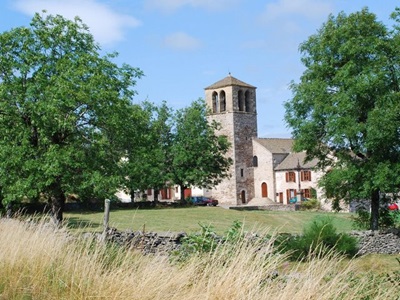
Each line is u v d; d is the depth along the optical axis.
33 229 10.05
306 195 75.19
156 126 57.50
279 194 78.19
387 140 24.91
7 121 22.31
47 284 7.46
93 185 22.27
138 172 25.03
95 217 36.56
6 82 22.28
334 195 27.55
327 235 17.59
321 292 6.20
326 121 26.12
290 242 16.16
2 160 21.62
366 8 26.30
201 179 58.38
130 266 7.64
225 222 38.69
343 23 26.62
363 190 26.22
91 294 6.88
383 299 6.73
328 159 28.09
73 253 8.42
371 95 25.08
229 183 79.06
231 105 79.94
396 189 25.78
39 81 21.88
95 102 21.97
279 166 78.69
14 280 7.51
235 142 79.50
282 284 6.45
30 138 22.55
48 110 20.84
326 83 26.38
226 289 6.21
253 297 6.14
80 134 22.83
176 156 57.84
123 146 24.44
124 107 23.19
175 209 50.97
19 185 21.11
